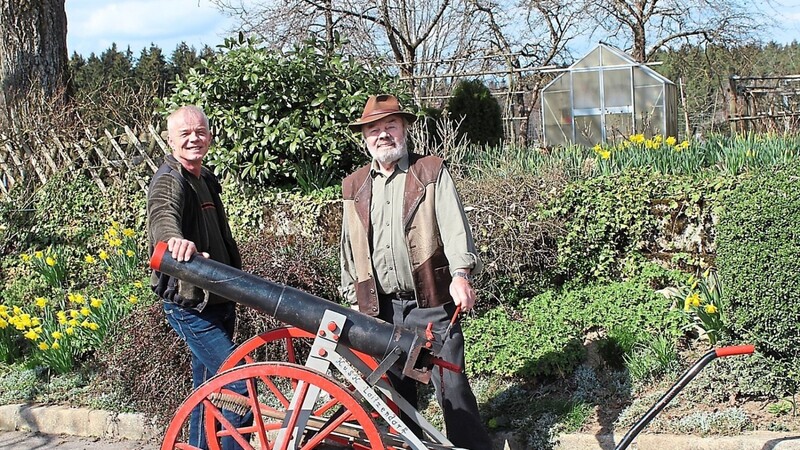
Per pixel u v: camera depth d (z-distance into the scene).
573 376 5.45
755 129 13.23
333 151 7.63
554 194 6.66
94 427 5.97
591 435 4.82
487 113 11.46
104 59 23.69
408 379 4.44
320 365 3.67
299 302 3.73
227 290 3.80
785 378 4.91
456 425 4.25
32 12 11.45
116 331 6.10
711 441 4.54
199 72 8.18
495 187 6.73
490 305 6.45
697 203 6.30
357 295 4.38
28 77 11.43
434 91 18.42
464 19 20.80
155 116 9.67
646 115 13.01
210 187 4.60
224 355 4.25
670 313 5.74
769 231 4.88
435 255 4.19
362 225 4.32
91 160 9.43
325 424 3.89
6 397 6.44
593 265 6.61
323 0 17.98
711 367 5.16
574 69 13.93
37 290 8.38
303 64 7.88
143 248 8.43
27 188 9.75
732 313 5.17
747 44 21.72
